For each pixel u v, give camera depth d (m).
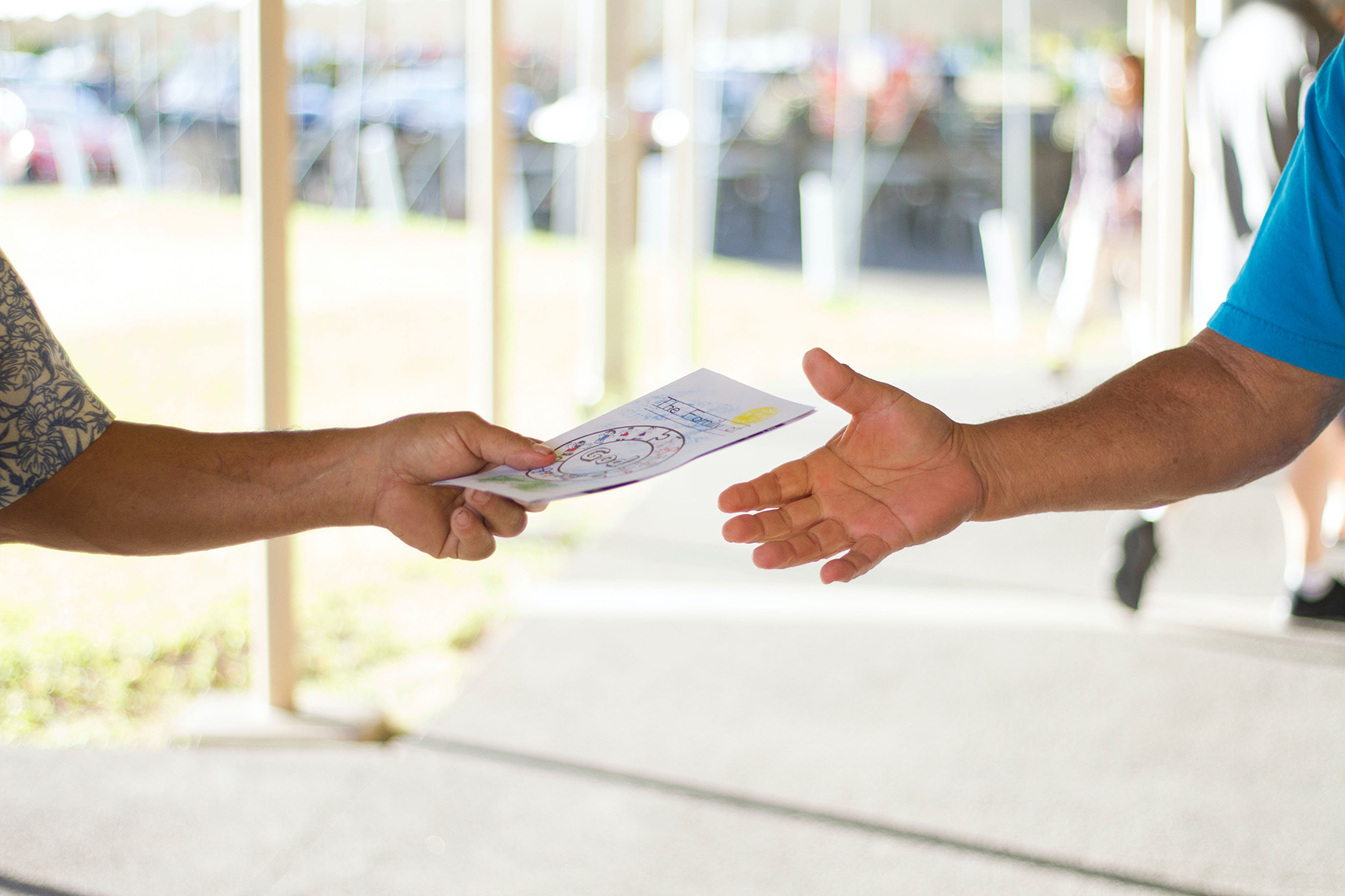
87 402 1.49
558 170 14.60
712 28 12.62
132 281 9.98
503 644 3.53
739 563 4.30
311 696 3.11
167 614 3.84
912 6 11.64
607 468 1.46
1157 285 4.13
